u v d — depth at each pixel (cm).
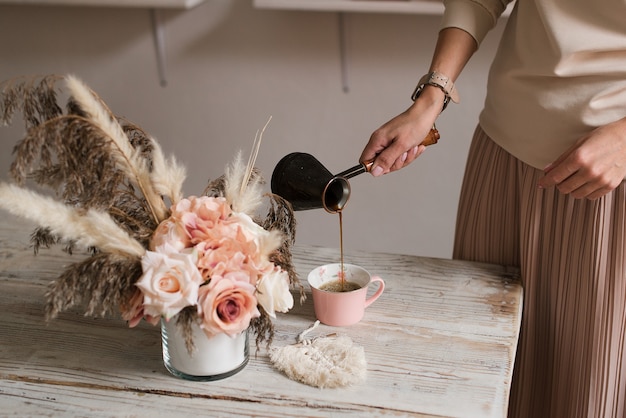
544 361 150
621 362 141
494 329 126
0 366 118
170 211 112
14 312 132
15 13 271
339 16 246
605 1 123
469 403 108
